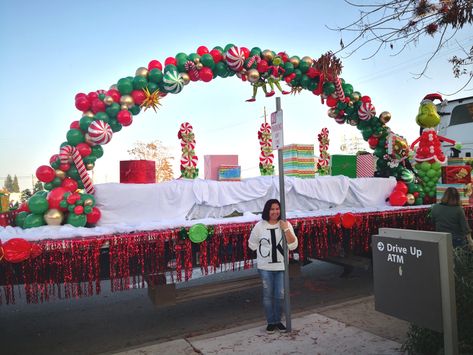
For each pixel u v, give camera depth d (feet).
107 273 13.39
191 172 19.24
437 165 22.13
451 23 10.46
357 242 18.57
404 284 9.41
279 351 11.81
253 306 18.13
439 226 16.80
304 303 18.08
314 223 16.92
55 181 14.71
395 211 19.56
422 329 10.61
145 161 16.20
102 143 15.08
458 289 10.32
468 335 10.02
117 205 14.97
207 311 17.60
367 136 23.48
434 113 21.97
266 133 22.80
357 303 16.44
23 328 15.92
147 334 14.97
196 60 16.63
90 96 15.30
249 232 15.46
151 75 15.98
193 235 13.92
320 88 20.16
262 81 18.79
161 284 14.76
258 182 18.19
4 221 15.08
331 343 12.25
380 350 11.60
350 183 20.72
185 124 19.30
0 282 11.88
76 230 13.29
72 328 15.81
